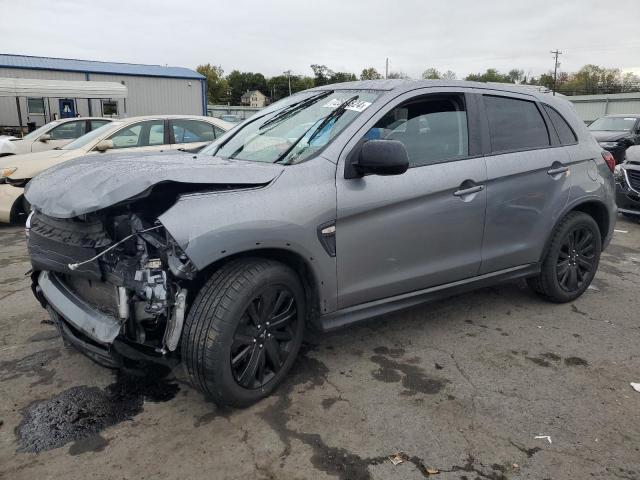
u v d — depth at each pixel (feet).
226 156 11.49
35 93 58.85
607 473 7.84
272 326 9.43
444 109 11.79
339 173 9.84
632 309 14.55
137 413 9.30
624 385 10.41
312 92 12.81
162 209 8.72
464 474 7.80
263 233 8.72
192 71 110.32
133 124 26.99
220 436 8.66
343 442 8.52
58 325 9.96
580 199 13.91
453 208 11.35
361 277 10.37
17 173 24.68
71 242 8.91
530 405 9.64
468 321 13.51
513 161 12.46
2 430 8.76
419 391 10.08
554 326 13.24
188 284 8.92
